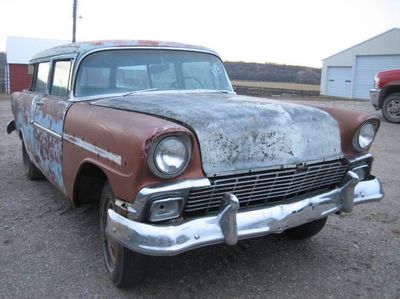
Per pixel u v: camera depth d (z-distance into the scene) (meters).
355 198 3.54
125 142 2.77
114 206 3.00
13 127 6.53
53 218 4.68
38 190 5.63
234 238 2.83
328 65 36.31
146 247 2.65
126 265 3.09
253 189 3.05
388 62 32.09
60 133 3.94
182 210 2.78
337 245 4.09
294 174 3.18
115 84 4.06
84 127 3.40
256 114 3.10
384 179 6.43
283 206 3.12
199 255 3.82
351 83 34.53
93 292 3.25
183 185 2.71
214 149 2.86
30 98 5.34
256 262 3.73
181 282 3.40
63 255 3.83
